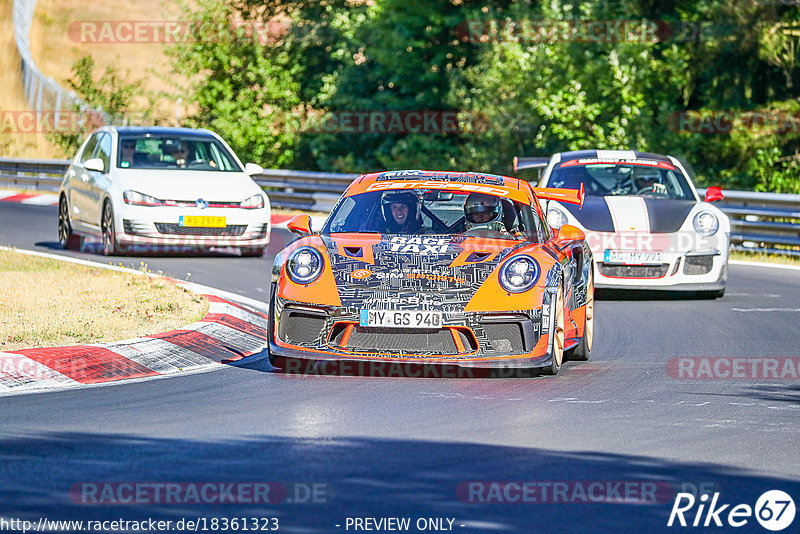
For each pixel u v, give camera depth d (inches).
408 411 941.8
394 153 3821.4
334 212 1215.6
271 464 767.1
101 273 1680.6
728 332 1424.7
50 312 1327.5
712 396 1044.5
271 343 1101.7
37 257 1898.4
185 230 1941.4
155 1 7519.7
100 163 2006.6
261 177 3110.2
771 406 1003.3
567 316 1155.9
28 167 3452.3
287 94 4165.8
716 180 3388.3
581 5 3400.6
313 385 1047.6
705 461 798.5
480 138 3651.6
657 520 663.8
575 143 3319.4
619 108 3376.0
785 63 3388.3
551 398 1011.3
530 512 671.1
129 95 4495.6
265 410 938.1
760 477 758.5
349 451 805.2
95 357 1120.8
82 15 7298.2
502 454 804.6
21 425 869.8
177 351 1181.1
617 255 1667.1
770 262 2245.3
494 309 1068.5
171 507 668.1
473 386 1056.2
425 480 733.3
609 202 1737.2
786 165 3464.6
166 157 2064.5
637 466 781.3
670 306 1646.2
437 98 3890.3
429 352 1067.3
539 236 1184.8
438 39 3961.6
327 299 1072.2
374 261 1095.0
